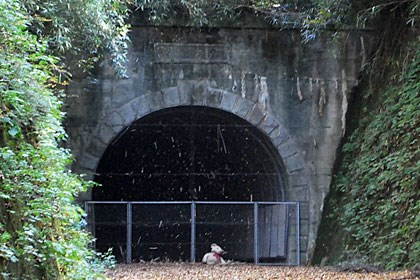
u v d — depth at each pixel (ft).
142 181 106.52
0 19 42.65
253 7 80.23
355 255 73.41
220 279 62.75
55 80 55.06
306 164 82.17
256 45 81.61
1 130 38.04
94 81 78.74
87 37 66.08
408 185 69.26
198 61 80.79
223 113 83.25
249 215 97.66
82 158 78.89
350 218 76.13
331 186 81.92
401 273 62.59
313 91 82.23
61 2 62.54
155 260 97.14
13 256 33.58
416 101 72.08
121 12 73.15
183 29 80.53
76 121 78.79
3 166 36.42
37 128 40.40
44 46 46.24
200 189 107.34
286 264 81.10
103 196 105.60
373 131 77.20
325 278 62.08
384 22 80.38
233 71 81.20
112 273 67.46
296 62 82.12
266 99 81.66
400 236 68.49
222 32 81.10
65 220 39.32
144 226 98.73
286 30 81.66
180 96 80.48
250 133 87.25
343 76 82.33
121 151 99.30
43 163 39.37
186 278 63.31
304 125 82.17
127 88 79.82
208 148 99.50
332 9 77.36
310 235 81.82
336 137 82.33
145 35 80.12
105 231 94.68
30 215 36.19
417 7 74.08
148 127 91.86
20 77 40.78
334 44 81.82
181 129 93.04
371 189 74.18
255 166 95.30
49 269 36.11
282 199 86.17
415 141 70.69
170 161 103.30
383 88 78.69
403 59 76.79
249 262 92.22
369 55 81.82
